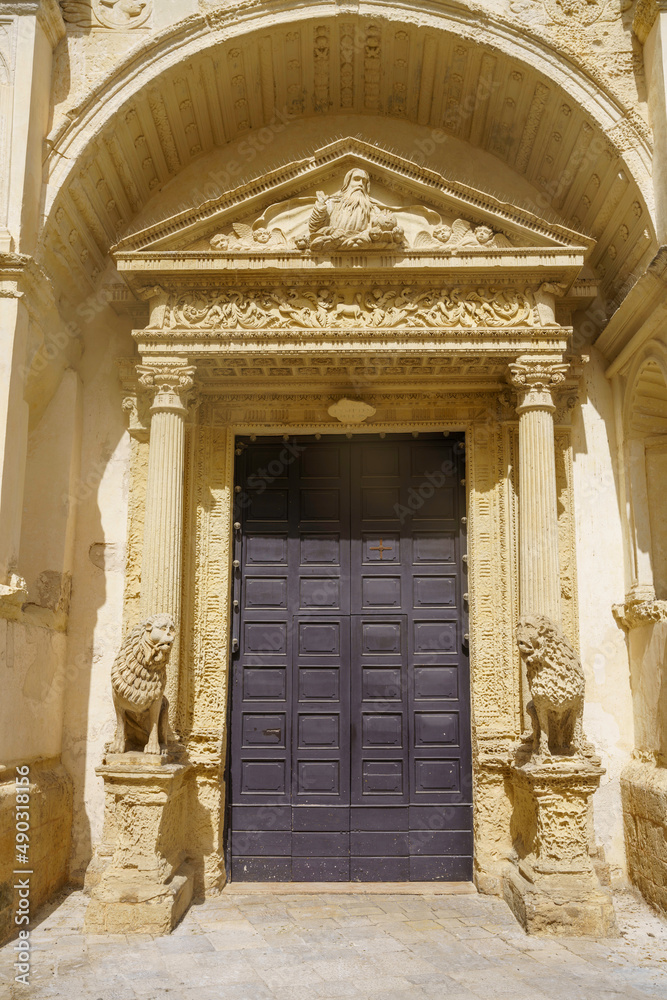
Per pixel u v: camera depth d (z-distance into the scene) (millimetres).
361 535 7867
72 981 4809
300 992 4660
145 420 7586
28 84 6691
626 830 6965
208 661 7359
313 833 7316
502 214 7055
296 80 7926
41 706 6660
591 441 7719
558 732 6156
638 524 7316
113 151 7355
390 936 5711
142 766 5918
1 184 6520
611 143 7059
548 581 6613
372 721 7523
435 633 7672
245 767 7434
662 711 6469
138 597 7352
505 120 7871
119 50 7270
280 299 7027
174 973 4945
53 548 7227
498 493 7586
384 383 7723
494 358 7043
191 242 7156
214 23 7227
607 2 7352
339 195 7070
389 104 8211
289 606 7727
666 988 4719
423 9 7285
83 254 7641
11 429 6191
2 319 6270
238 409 7844
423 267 6883
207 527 7594
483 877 6898
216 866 6918
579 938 5668
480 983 4801
